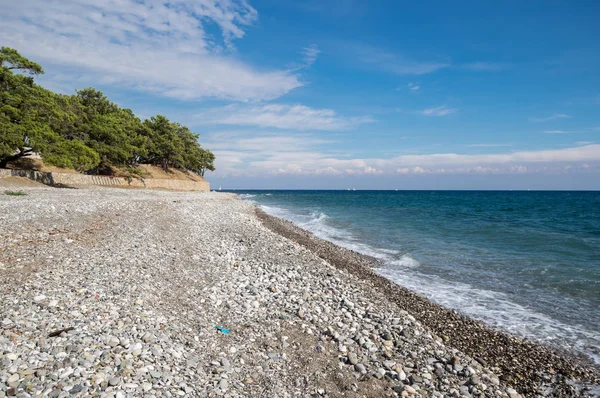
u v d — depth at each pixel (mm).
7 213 16891
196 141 111250
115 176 65812
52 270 9891
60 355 5602
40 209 18938
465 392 6328
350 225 35281
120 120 67375
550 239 25719
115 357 5816
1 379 4793
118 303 8250
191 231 20312
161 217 23578
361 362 7121
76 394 4727
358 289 12172
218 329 8008
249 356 7000
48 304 7484
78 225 16516
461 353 7992
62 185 45625
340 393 6047
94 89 68312
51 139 39906
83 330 6570
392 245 23312
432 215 48250
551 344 8914
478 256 19625
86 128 53344
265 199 105375
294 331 8297
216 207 39750
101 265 11102
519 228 32875
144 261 12375
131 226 18359
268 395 5758
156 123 88438
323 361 7070
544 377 7379
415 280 14742
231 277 12047
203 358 6637
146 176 75125
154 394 5082
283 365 6801
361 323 9055
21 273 9367
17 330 6195
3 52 37938
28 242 12555
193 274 11852
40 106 39812
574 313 11031
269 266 14070
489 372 7328
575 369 7727
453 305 11719
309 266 14625
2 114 35875
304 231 29328
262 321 8703
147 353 6184
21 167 46406
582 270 16250
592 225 35781
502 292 13141
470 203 87938
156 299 9078
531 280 14711
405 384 6520
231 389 5754
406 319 9617
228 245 17578
